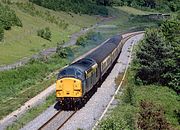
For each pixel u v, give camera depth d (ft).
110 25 634.43
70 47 380.58
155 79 224.74
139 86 217.56
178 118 163.63
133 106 166.61
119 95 187.62
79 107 168.66
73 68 167.73
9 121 154.71
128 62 300.20
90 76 181.27
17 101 186.09
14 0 566.77
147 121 130.93
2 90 206.90
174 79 216.95
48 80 237.66
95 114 158.30
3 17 396.16
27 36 393.09
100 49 247.29
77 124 146.00
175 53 225.35
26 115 160.56
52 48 375.86
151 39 228.43
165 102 181.06
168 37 269.44
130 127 131.23
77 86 164.86
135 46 388.78
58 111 163.12
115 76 243.60
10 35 376.27
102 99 182.29
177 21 285.43
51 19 530.27
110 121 119.03
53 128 141.69
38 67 266.77
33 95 197.47
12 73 238.48
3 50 317.42
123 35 497.46
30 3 582.35
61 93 166.40
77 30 542.98
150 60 224.94
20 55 316.81
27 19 482.28
